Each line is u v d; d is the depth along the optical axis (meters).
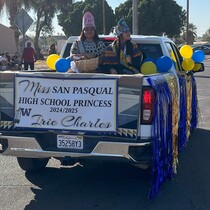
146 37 7.25
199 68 8.91
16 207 5.32
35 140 5.42
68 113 5.33
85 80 5.24
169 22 60.50
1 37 37.16
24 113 5.48
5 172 6.74
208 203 5.44
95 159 5.27
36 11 55.88
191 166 6.99
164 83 5.63
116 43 6.28
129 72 6.23
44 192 5.86
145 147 5.16
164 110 5.47
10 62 22.53
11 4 38.47
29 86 5.43
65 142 5.38
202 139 8.87
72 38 7.61
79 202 5.49
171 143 5.96
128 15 60.16
